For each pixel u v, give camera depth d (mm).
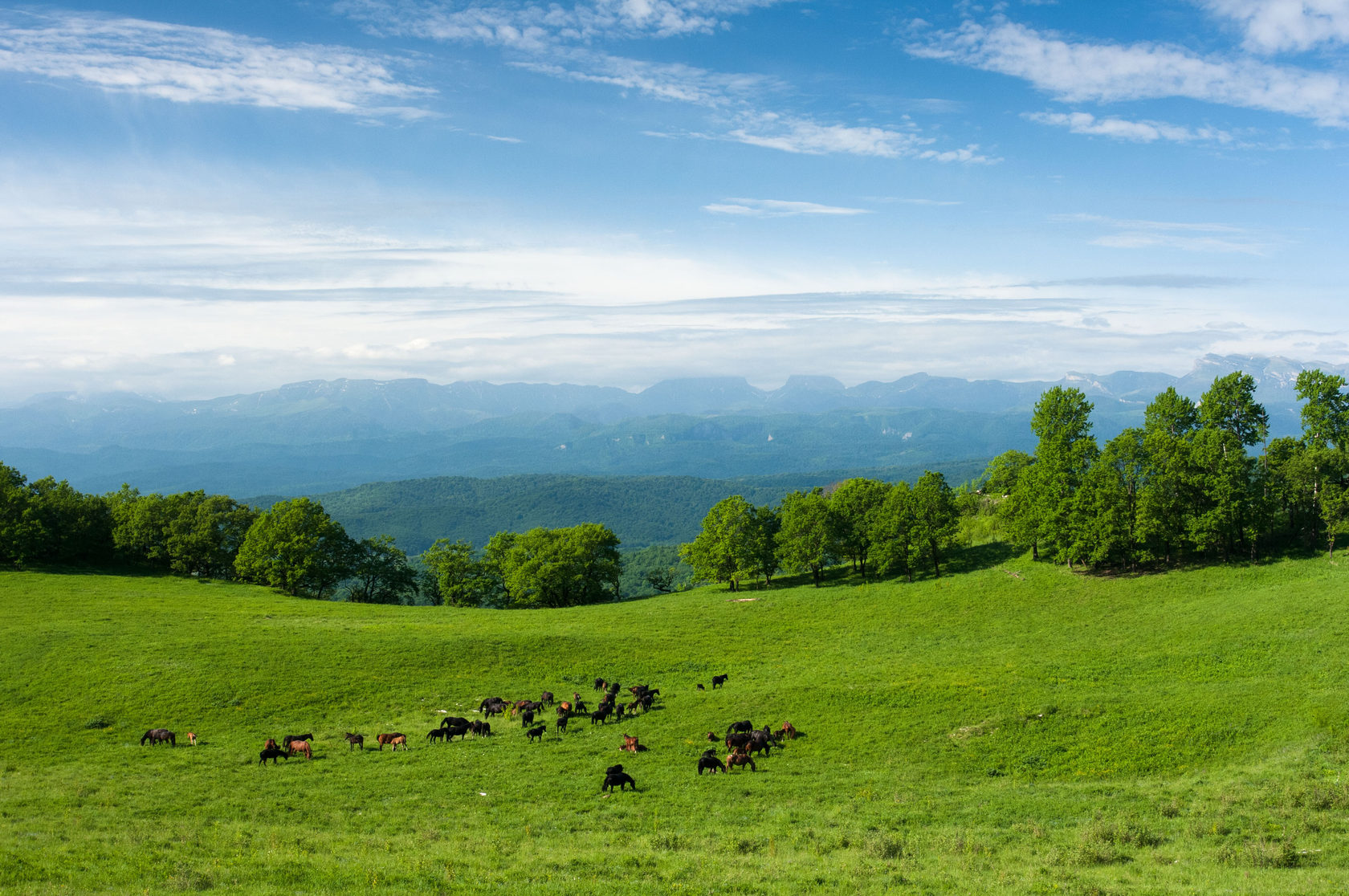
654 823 33688
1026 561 92625
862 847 28969
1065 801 34906
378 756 45625
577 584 116250
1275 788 33594
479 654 68375
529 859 27234
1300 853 25766
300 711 54625
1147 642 62344
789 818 33719
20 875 23875
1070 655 61750
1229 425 87750
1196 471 79562
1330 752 37094
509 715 54844
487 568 123062
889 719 49344
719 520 111188
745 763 42844
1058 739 44031
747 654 71688
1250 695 45906
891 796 37094
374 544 128750
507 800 37719
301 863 26219
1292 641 55094
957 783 39750
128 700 54562
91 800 36906
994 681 55344
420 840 30641
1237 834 28500
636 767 43312
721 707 54531
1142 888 22594
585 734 50344
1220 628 61688
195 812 35312
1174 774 38688
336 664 63719
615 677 65188
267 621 79750
